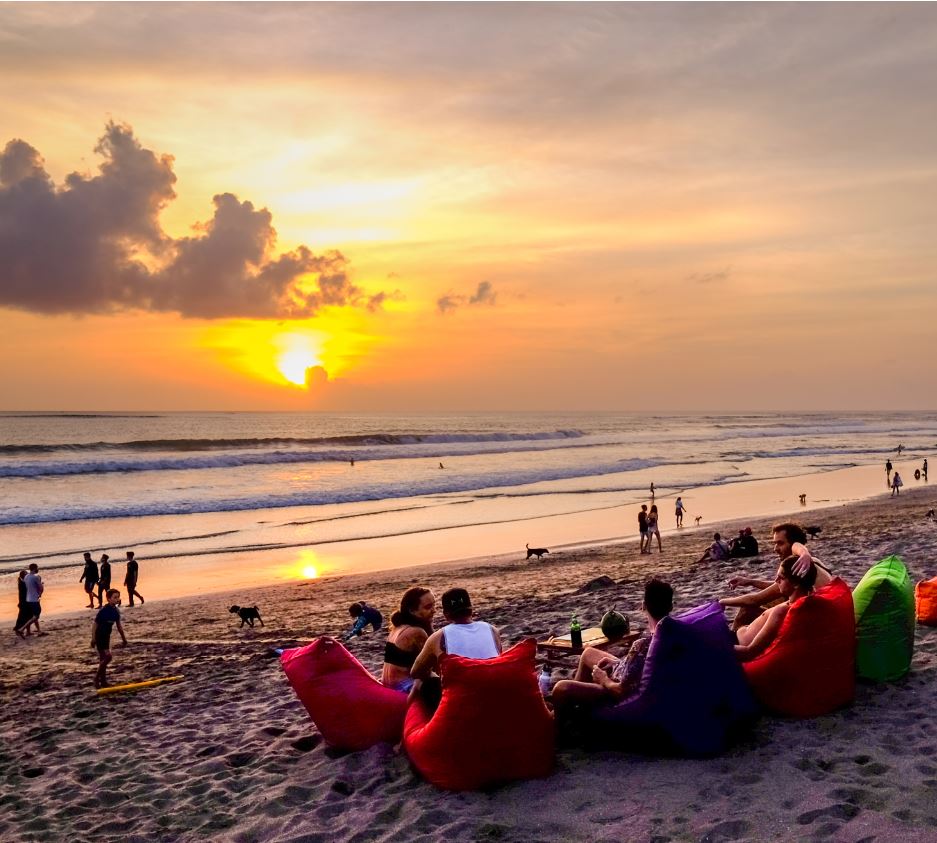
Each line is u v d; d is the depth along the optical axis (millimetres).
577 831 4309
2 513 32031
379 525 29797
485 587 16938
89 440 94500
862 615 6074
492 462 60875
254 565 22312
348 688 5945
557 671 7594
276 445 74875
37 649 13531
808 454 74062
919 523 20703
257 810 5117
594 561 20609
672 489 42188
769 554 18141
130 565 17562
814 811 4180
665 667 5055
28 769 6660
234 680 9625
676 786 4688
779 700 5547
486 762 4918
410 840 4406
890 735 5113
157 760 6527
